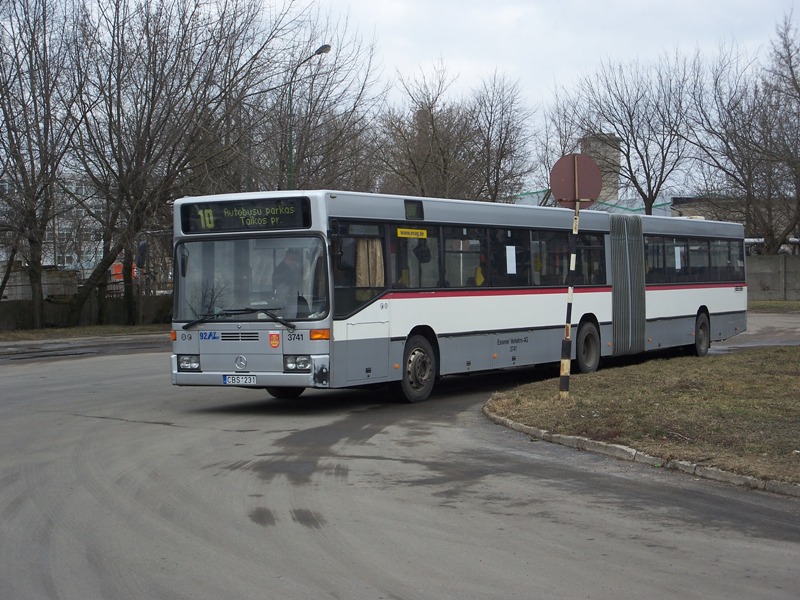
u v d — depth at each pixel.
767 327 34.34
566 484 8.54
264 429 11.90
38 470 9.20
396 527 7.01
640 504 7.75
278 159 39.25
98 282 41.34
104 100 36.62
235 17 37.06
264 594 5.49
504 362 16.06
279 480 8.72
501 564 6.07
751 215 52.62
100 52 36.38
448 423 12.40
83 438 11.17
